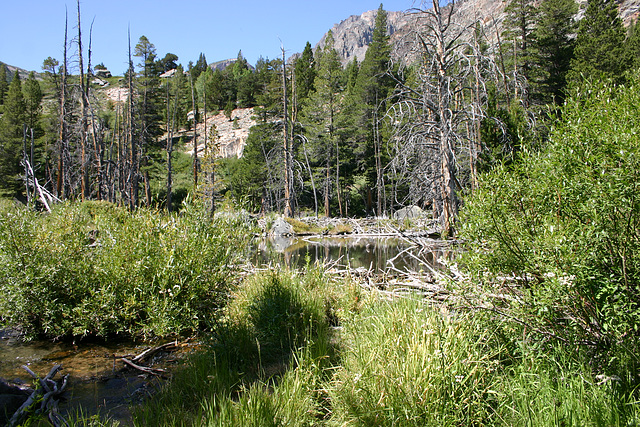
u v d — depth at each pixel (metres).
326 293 6.62
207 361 4.46
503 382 3.26
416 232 18.62
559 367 3.26
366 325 4.67
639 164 3.04
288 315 5.36
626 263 3.16
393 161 14.97
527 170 3.87
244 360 4.65
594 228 3.13
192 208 6.41
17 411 3.37
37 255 5.74
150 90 52.75
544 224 3.43
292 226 25.47
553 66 31.56
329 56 54.44
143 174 43.44
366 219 31.30
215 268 6.11
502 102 19.11
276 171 37.88
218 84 88.00
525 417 2.87
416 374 3.16
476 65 13.31
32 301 5.66
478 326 3.72
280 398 3.48
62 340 5.91
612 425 2.61
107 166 37.22
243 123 75.75
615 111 3.41
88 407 3.85
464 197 4.28
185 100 84.75
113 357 5.25
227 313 6.03
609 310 3.06
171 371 4.74
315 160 42.31
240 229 6.79
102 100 64.31
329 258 13.80
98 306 5.71
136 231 6.32
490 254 3.78
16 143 43.97
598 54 27.66
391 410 2.97
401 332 3.84
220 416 3.18
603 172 3.12
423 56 14.60
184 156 60.66
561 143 3.66
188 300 5.85
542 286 3.40
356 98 42.03
